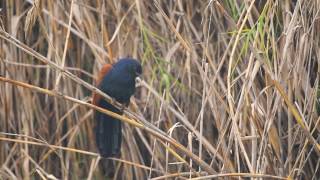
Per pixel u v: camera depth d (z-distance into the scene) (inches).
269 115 345.7
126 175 422.9
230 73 345.1
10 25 421.7
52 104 433.4
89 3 426.0
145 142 406.0
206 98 370.9
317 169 384.2
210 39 405.7
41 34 427.5
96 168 436.8
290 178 331.6
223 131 354.6
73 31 405.1
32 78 429.1
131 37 419.8
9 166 424.8
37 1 331.6
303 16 368.8
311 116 362.9
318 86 384.8
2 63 422.6
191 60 410.3
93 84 425.7
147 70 415.5
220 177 346.0
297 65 360.5
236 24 370.9
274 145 357.1
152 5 424.2
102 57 410.9
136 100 423.2
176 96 414.9
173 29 369.4
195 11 418.9
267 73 344.2
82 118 422.9
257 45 370.9
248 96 352.2
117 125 358.0
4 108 422.3
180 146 327.0
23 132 420.5
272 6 359.9
